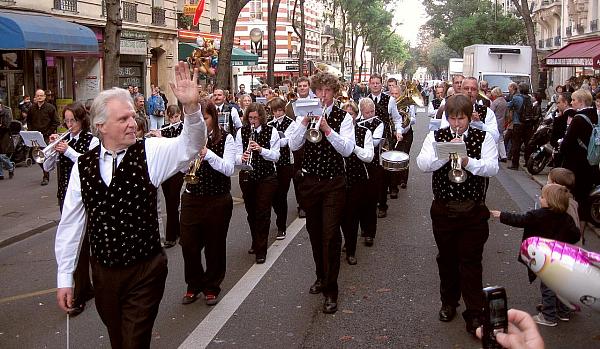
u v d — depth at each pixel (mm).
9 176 14625
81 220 3738
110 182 3604
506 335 1806
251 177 7609
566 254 2994
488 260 7836
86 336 5555
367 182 7469
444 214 5289
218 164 5922
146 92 28453
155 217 3730
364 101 8336
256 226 7688
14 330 5715
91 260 3768
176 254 8125
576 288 2969
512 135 15945
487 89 16625
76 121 6359
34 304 6418
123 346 3684
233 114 9922
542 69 35938
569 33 42000
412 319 5844
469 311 5332
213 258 6207
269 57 26594
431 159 5207
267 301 6355
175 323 5793
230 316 5957
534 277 5625
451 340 5352
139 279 3688
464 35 50938
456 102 5141
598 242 8594
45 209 10984
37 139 9570
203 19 34125
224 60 18688
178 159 3660
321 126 5676
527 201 11844
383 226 9695
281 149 8570
